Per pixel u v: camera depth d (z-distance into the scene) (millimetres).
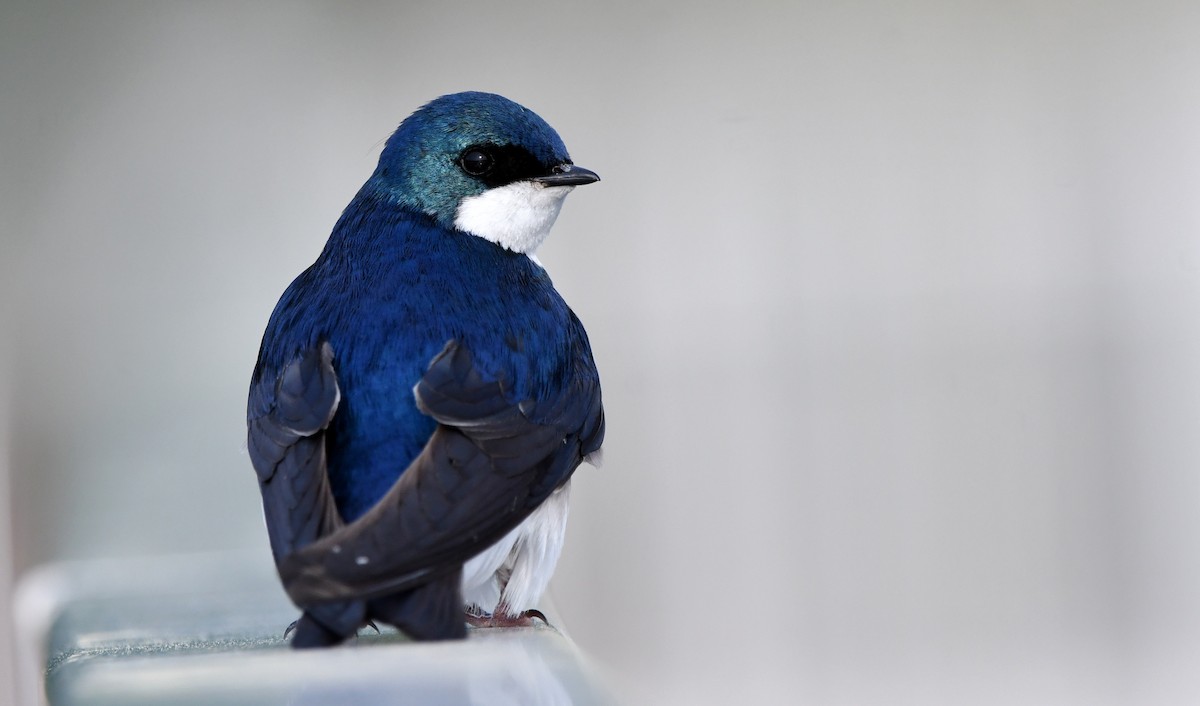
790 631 12664
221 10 12469
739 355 12891
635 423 12789
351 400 6520
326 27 12664
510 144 7461
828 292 13047
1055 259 13102
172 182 11898
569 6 13023
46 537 7953
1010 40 13172
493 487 6207
